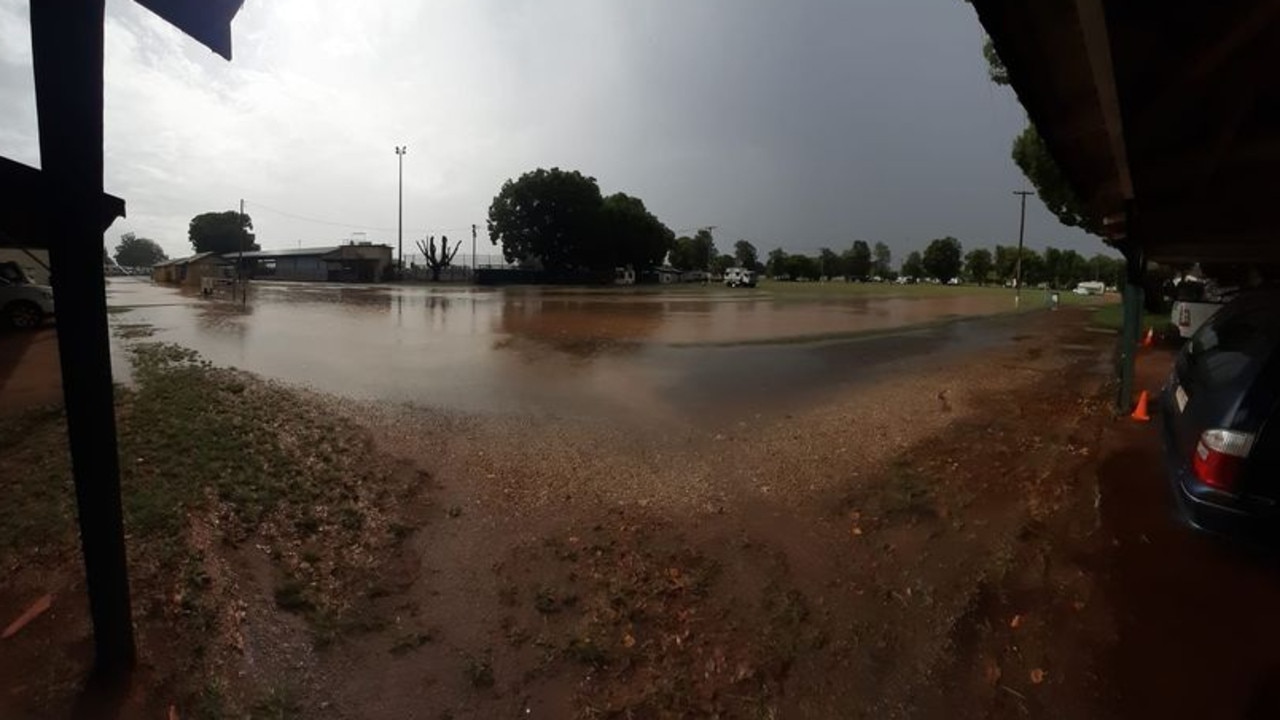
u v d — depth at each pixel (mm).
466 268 57594
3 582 3289
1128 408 7340
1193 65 3346
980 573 3582
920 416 7273
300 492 4605
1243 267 14492
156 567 3439
